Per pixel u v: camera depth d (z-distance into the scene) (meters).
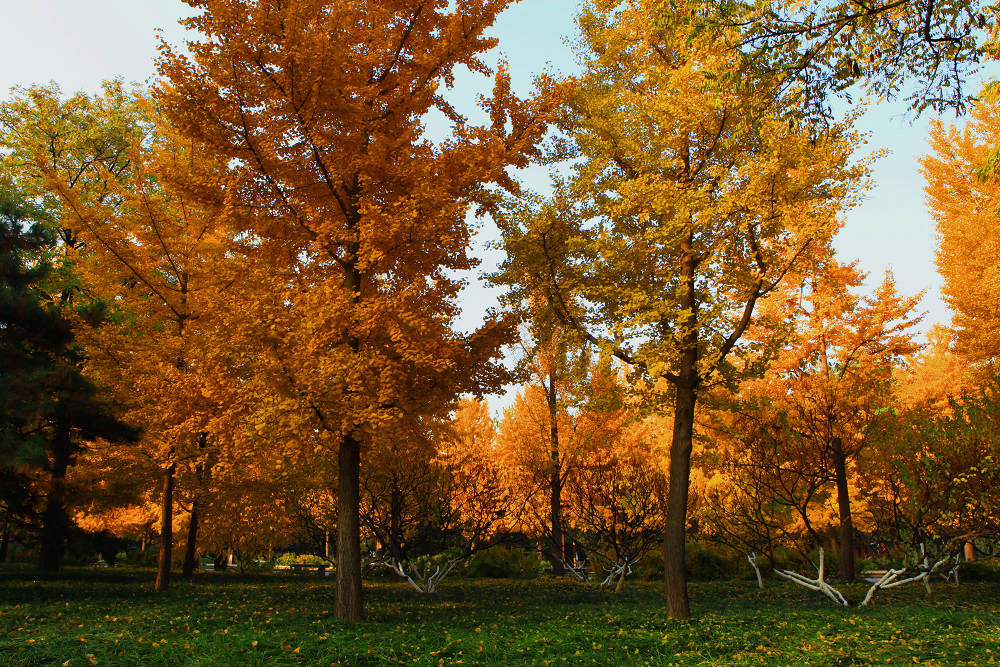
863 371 13.55
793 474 13.21
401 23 9.38
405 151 8.96
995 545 11.33
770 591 12.50
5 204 10.70
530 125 9.15
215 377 8.52
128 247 12.16
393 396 7.89
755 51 5.42
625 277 9.95
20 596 9.50
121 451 11.88
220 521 13.24
